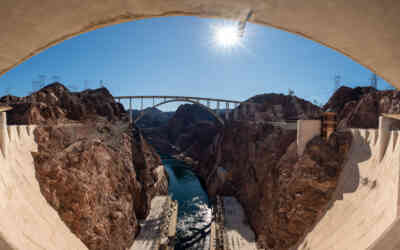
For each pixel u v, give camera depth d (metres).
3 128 16.88
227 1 3.91
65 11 3.65
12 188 16.02
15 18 3.51
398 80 4.92
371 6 3.32
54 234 17.44
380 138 18.69
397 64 4.45
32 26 3.77
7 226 12.77
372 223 15.19
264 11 4.15
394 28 3.58
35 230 15.53
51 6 3.44
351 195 19.75
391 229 5.93
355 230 16.45
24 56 4.54
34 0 3.24
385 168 17.00
